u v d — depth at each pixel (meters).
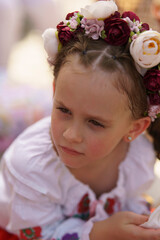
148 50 0.67
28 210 0.90
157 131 0.92
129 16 0.73
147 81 0.74
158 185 1.45
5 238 1.04
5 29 2.38
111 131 0.73
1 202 1.01
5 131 1.68
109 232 0.84
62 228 0.91
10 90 1.84
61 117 0.74
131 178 1.00
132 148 0.99
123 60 0.70
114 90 0.68
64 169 0.91
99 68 0.67
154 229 0.81
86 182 0.96
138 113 0.77
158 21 0.97
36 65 2.06
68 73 0.69
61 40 0.75
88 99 0.68
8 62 2.43
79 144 0.74
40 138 0.91
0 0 2.29
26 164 0.88
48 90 1.90
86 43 0.70
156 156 1.01
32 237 0.93
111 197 0.98
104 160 0.92
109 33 0.69
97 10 0.69
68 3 2.94
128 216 0.85
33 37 2.52
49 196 0.90
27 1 2.69
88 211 0.98
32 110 1.74
